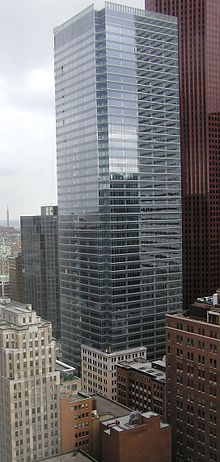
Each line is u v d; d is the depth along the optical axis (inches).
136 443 7199.8
